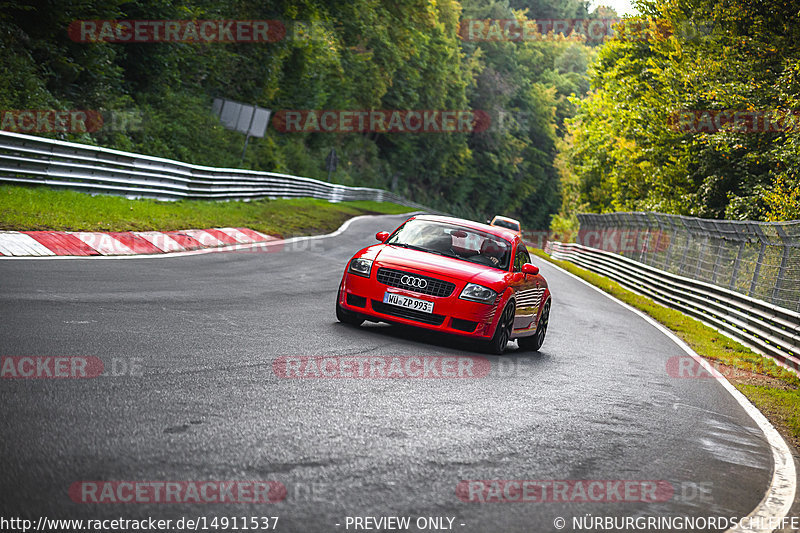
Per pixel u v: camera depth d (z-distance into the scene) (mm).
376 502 4242
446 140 92125
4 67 22938
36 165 17016
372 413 6148
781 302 16391
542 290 11914
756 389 10992
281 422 5543
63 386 5672
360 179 72000
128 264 13078
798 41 33125
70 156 17859
